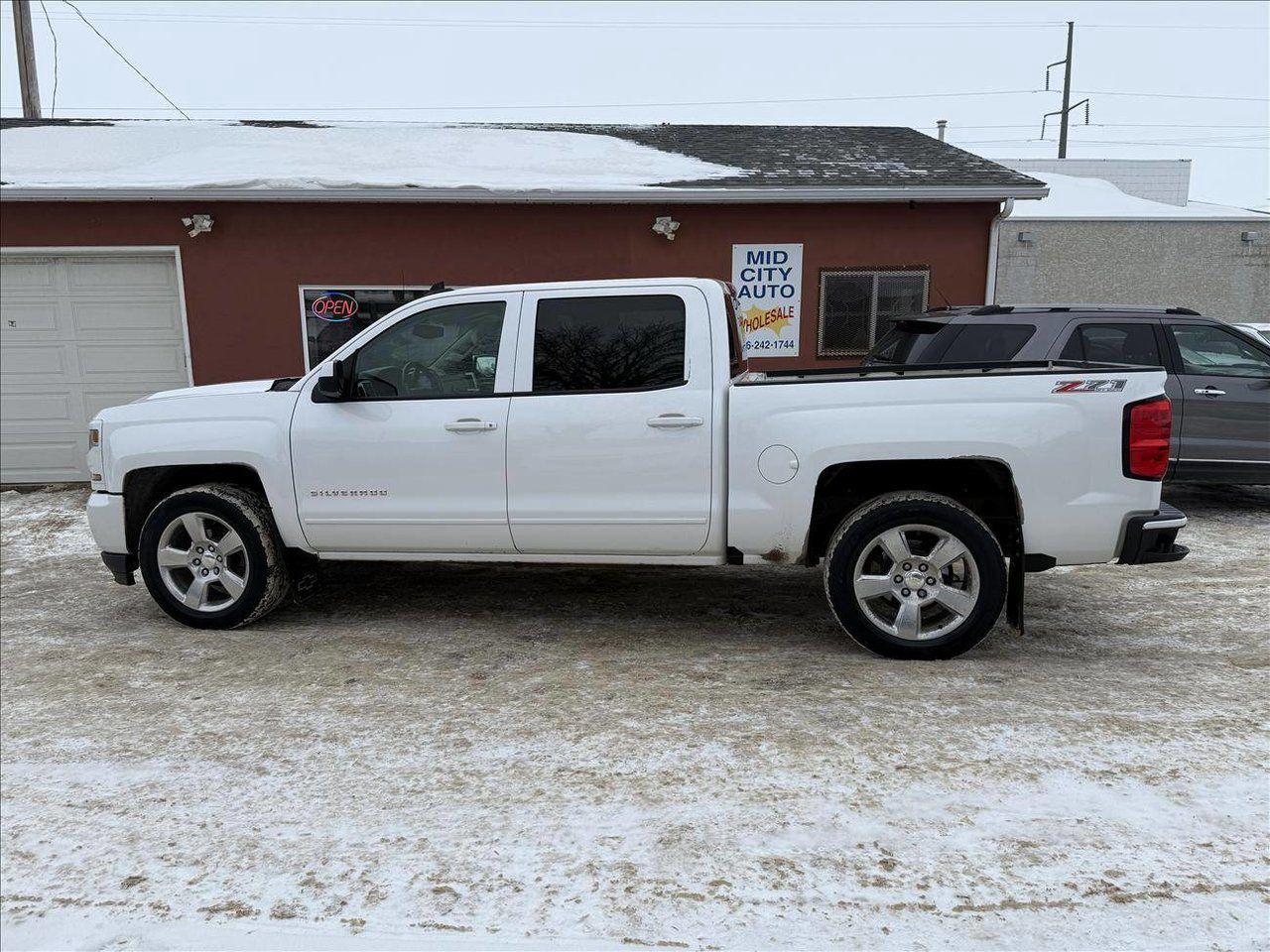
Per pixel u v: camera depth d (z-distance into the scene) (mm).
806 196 9594
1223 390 7844
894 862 2879
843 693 4219
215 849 3061
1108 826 3057
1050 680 4367
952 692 4215
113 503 5469
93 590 6484
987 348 7684
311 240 9930
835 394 4562
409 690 4395
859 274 10164
